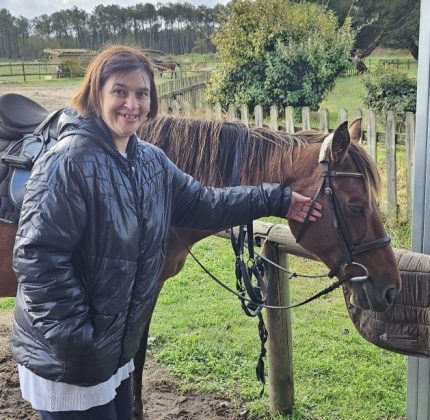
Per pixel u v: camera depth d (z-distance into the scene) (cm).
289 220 226
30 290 157
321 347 371
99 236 163
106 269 165
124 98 163
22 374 180
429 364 251
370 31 1800
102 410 183
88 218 162
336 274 221
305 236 221
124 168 168
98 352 168
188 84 1275
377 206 212
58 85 2164
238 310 436
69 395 174
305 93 1070
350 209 208
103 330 168
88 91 167
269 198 211
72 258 167
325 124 662
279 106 1074
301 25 1094
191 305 448
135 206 168
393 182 588
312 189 218
